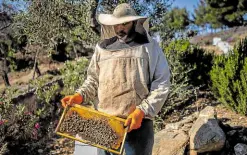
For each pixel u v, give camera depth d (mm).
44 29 6395
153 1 6535
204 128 3740
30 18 6414
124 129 2406
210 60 6750
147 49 2512
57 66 15750
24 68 16828
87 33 6445
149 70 2541
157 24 6738
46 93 6398
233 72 5129
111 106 2578
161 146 3807
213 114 3963
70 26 6496
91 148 2793
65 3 6137
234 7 27438
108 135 2420
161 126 5082
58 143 5418
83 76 6535
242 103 4871
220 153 3727
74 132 2469
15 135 5125
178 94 5742
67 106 2523
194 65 6379
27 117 5477
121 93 2531
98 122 2443
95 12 6016
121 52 2516
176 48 6637
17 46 14750
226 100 5238
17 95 6383
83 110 2482
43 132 5770
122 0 6109
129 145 2617
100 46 2660
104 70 2574
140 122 2412
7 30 12867
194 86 6637
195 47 6961
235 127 4230
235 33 25172
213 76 5684
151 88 2543
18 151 5086
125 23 2486
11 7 8242
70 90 6527
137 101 2547
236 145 3754
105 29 2627
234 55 5789
